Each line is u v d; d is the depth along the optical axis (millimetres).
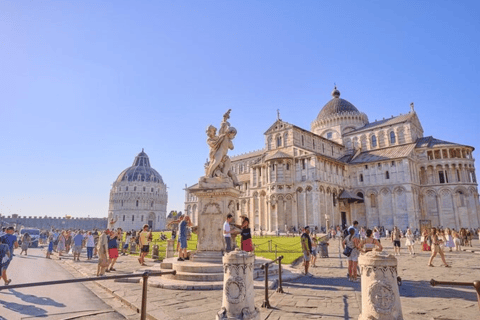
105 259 16500
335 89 90625
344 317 8688
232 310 7480
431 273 16797
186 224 15938
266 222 65375
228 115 16859
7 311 9703
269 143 70500
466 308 9648
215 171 15711
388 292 6770
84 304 10672
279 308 9656
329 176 64438
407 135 70062
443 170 66000
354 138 78812
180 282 12648
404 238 51844
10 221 145000
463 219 62531
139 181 165375
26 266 21609
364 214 67625
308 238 16703
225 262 7859
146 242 21484
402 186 63031
